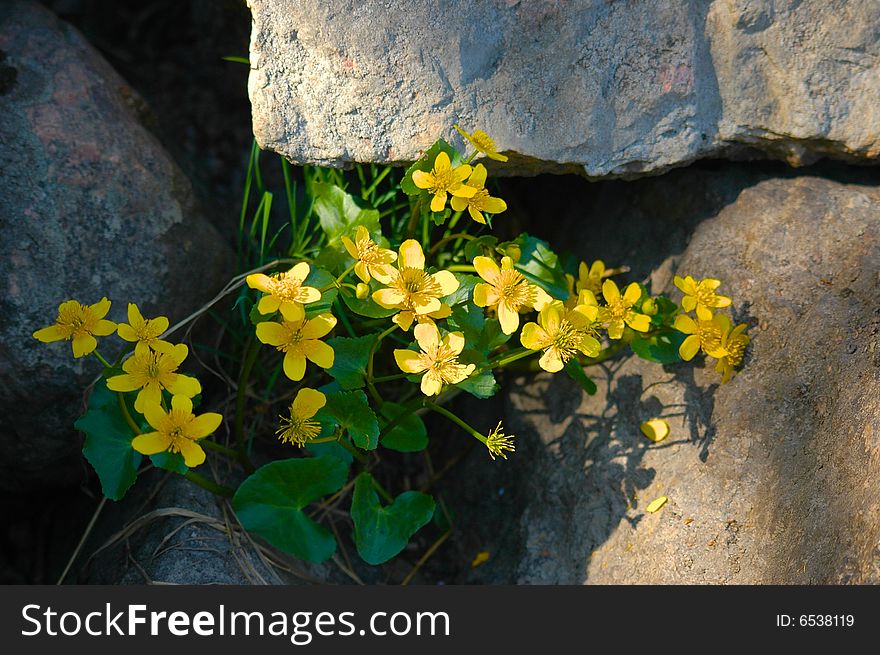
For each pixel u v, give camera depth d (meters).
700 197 1.00
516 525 1.02
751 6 0.94
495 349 0.96
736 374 0.95
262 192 1.04
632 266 1.02
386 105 0.94
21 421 0.94
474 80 0.94
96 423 0.91
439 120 0.94
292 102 0.94
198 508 0.96
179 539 0.95
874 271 0.93
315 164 0.95
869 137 0.95
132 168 0.97
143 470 0.99
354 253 0.91
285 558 0.98
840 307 0.93
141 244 0.97
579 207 1.07
